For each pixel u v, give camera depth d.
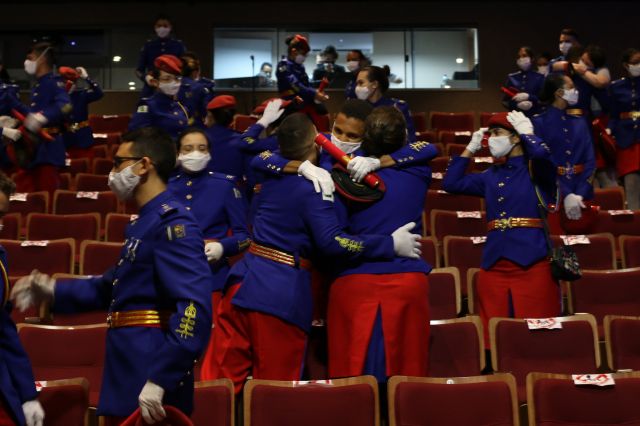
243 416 3.66
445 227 6.76
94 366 4.12
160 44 10.29
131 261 2.81
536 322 4.23
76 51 13.64
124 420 2.77
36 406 3.13
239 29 13.59
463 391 3.48
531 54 10.58
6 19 13.64
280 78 8.08
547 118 6.00
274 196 3.73
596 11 13.49
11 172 7.84
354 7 13.57
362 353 3.57
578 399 3.53
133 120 6.72
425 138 10.61
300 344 3.66
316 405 3.41
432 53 13.56
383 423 3.77
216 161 5.85
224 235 4.49
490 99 13.44
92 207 7.45
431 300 5.00
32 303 3.04
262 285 3.64
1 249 3.20
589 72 8.08
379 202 3.71
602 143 8.13
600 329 4.94
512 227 4.68
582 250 5.84
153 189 2.91
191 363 2.68
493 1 13.58
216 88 13.45
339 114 3.91
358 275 3.66
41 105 7.12
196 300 2.69
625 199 8.02
